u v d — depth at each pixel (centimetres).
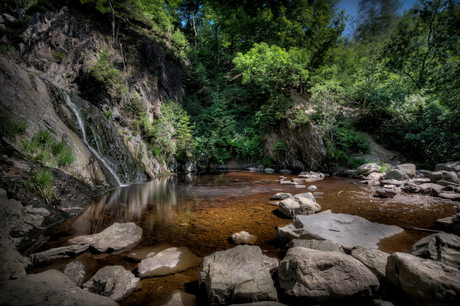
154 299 234
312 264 234
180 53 2038
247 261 275
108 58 1241
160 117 1453
